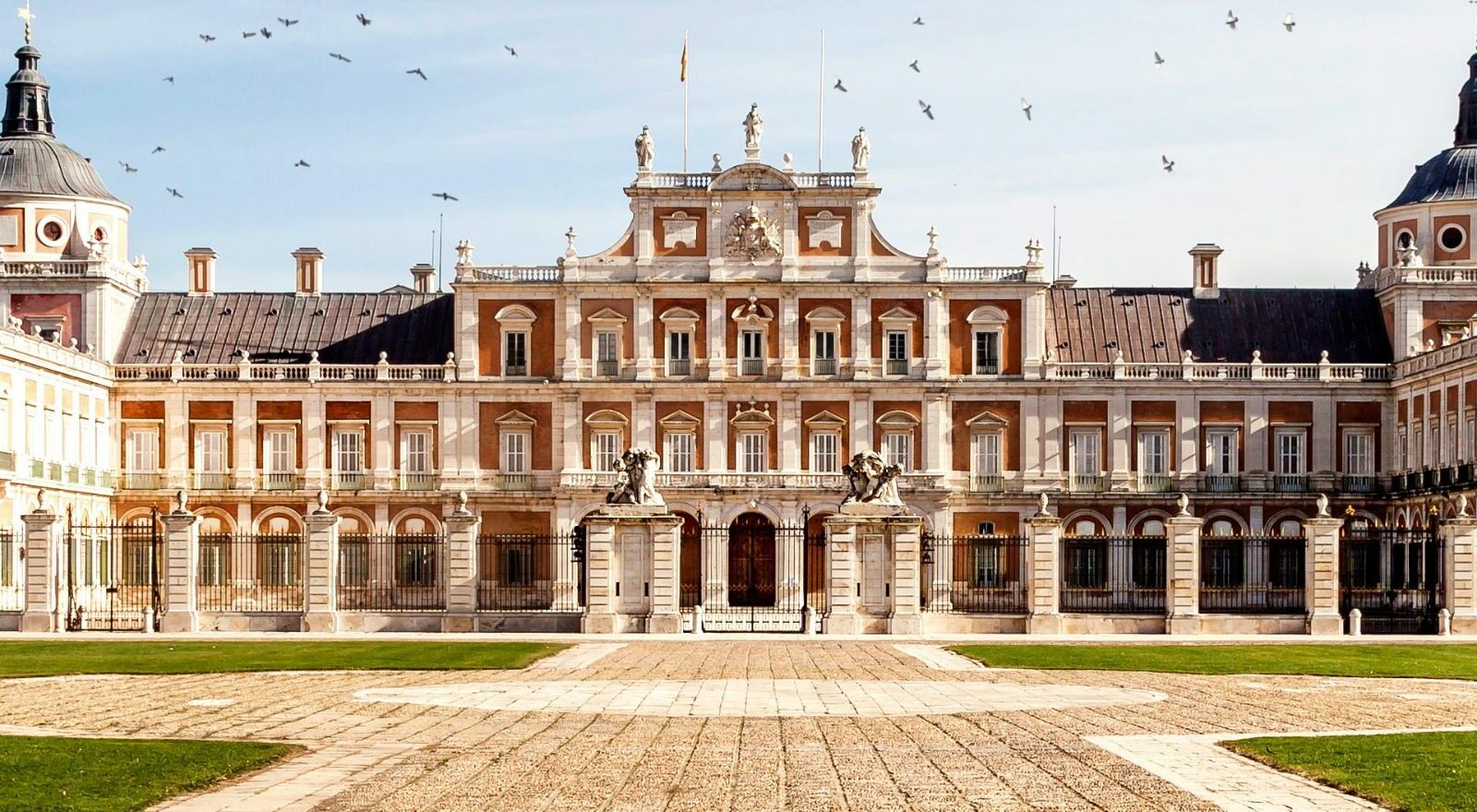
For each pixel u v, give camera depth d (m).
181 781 31.69
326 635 71.69
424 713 41.91
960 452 109.44
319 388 109.62
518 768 33.69
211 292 116.25
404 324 114.25
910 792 31.48
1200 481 108.69
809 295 109.12
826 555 74.00
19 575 91.38
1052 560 74.44
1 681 49.56
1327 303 114.44
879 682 50.00
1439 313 109.19
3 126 115.25
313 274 116.62
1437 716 42.19
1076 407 109.44
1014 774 33.25
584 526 75.56
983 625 74.44
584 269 109.12
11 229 111.44
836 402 109.00
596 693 46.62
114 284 110.88
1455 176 112.31
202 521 109.00
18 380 92.94
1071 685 49.53
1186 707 43.91
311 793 31.03
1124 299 114.88
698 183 109.56
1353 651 62.75
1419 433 103.62
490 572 109.69
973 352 109.62
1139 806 30.27
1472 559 73.75
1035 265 109.31
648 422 108.88
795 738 37.78
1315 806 30.22
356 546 108.88
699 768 33.84
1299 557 108.19
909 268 109.12
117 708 42.75
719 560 106.19
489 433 109.50
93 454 106.06
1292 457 109.19
